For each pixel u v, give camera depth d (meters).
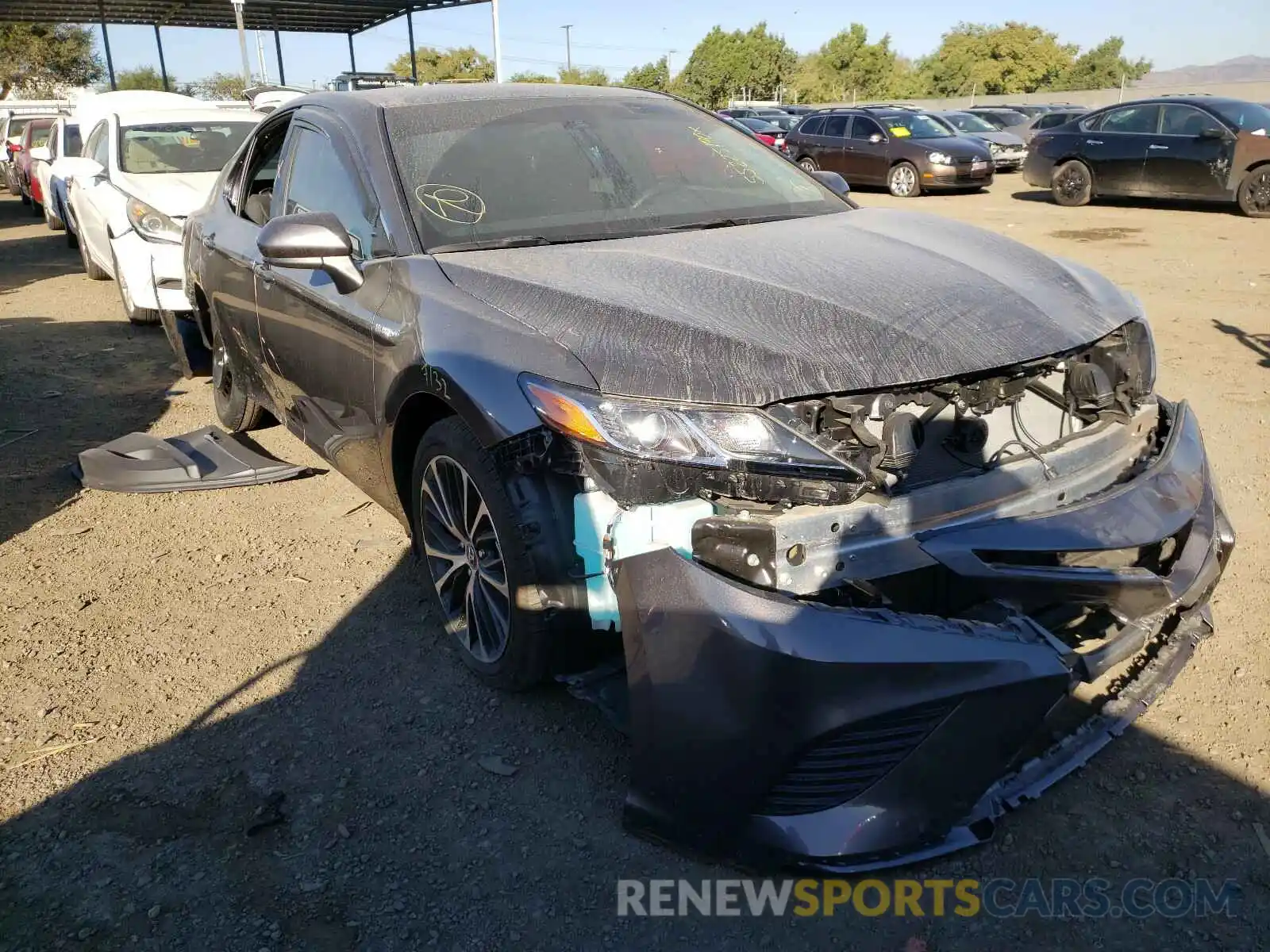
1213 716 2.64
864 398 2.15
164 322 6.54
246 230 4.18
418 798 2.46
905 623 1.96
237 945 2.05
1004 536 2.18
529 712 2.78
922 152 16.56
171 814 2.44
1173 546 2.50
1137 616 2.23
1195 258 9.68
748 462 2.04
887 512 2.12
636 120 3.69
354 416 3.21
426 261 2.87
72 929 2.10
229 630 3.28
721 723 1.99
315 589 3.53
